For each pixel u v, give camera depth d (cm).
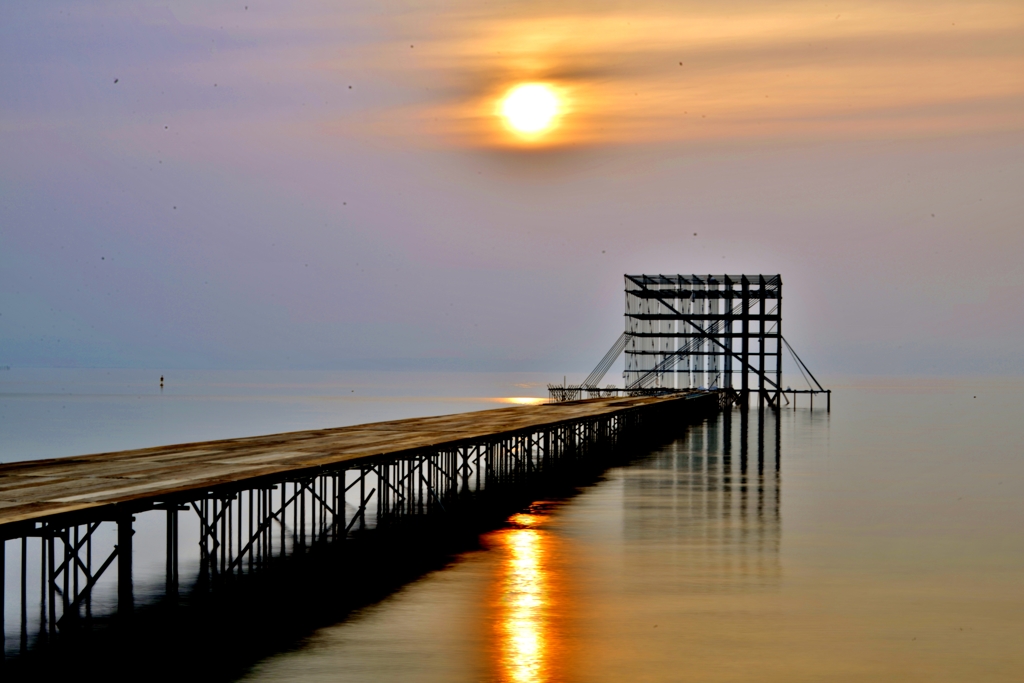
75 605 2284
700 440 7412
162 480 2423
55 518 1900
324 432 4200
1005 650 2175
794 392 11650
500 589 2633
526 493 4494
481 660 2059
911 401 15650
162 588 2625
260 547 3133
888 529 3612
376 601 2492
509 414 6003
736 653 2139
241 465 2788
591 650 2139
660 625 2328
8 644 2116
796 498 4378
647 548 3200
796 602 2550
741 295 10975
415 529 3519
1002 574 2886
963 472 5478
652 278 11075
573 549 3173
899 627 2338
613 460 5981
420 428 4503
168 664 2003
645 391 10806
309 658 2056
